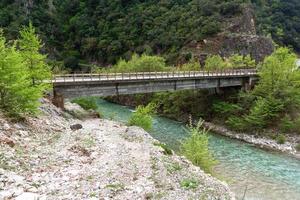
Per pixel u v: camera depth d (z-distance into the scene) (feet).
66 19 544.21
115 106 271.69
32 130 90.27
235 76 217.15
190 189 65.10
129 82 173.88
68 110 159.94
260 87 195.31
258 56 360.89
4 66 88.99
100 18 517.55
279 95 185.06
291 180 109.29
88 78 164.55
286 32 596.29
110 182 59.98
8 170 56.80
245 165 124.77
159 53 400.06
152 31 421.18
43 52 468.75
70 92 155.84
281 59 207.21
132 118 142.00
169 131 178.70
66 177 58.90
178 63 352.08
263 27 557.74
